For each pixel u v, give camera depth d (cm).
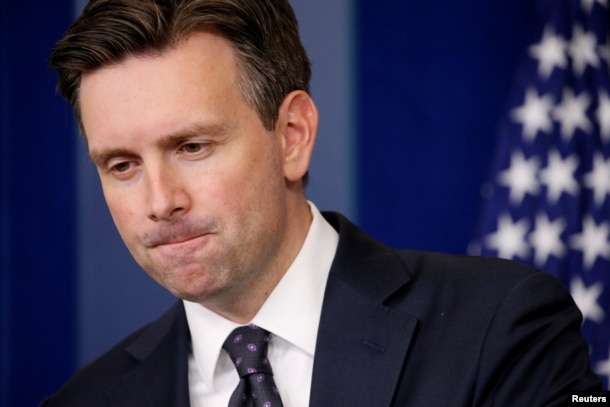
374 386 459
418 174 981
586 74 914
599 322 875
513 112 919
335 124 980
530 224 894
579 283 880
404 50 985
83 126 466
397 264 512
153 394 507
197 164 433
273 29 471
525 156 904
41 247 1002
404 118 984
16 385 999
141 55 430
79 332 998
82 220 1000
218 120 432
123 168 442
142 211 436
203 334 496
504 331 465
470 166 980
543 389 451
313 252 498
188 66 431
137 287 996
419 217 979
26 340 1002
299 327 481
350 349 471
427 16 988
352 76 981
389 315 481
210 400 500
